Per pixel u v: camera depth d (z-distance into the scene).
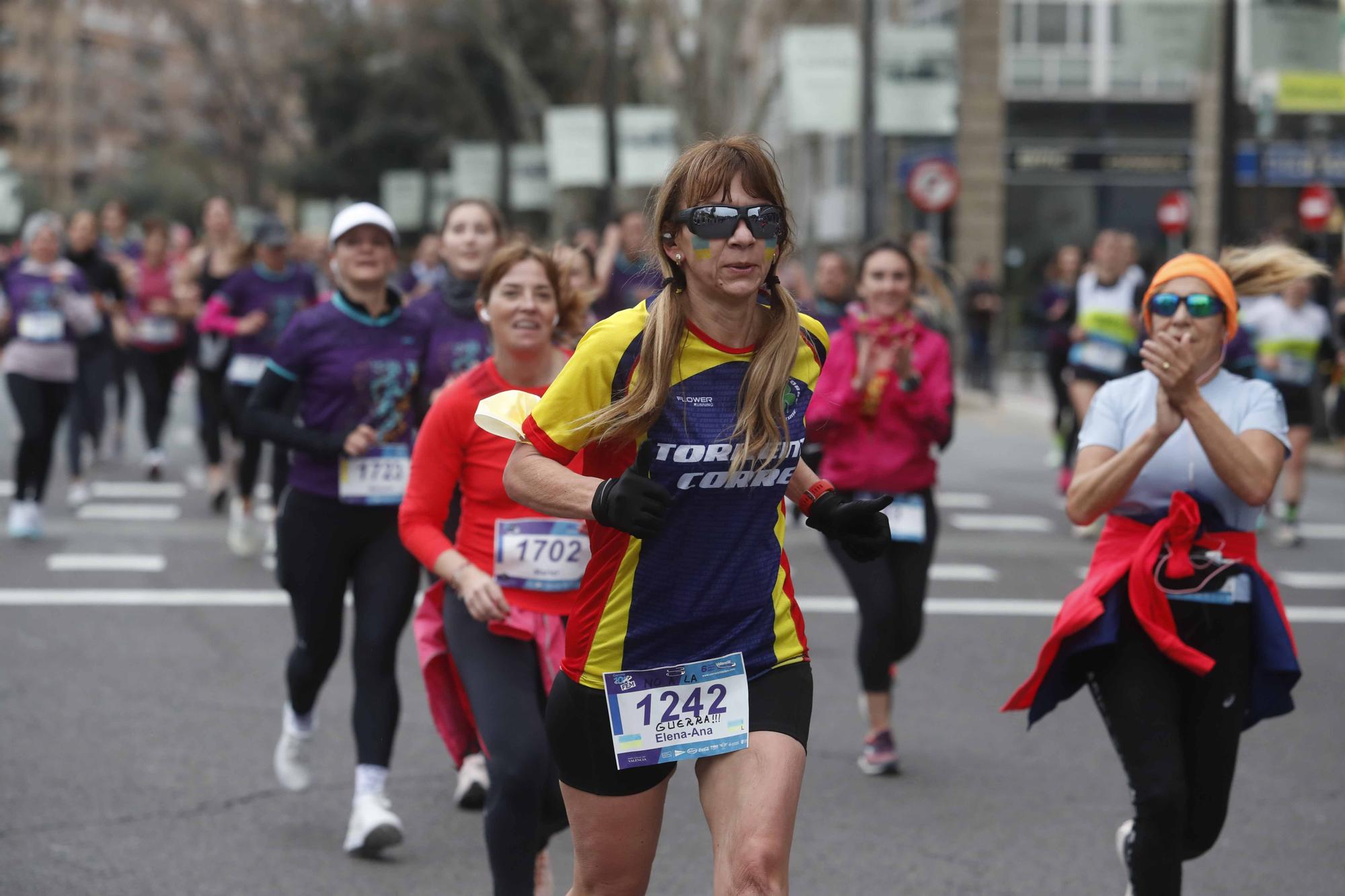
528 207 132.38
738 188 11.59
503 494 16.81
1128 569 15.09
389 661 19.22
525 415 12.34
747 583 12.14
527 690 16.11
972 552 41.75
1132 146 124.38
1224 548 15.20
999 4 121.06
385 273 20.39
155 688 26.81
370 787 18.80
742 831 11.70
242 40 186.00
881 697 22.69
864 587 22.53
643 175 102.69
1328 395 74.56
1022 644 31.27
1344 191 124.56
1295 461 43.31
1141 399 15.78
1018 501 51.09
